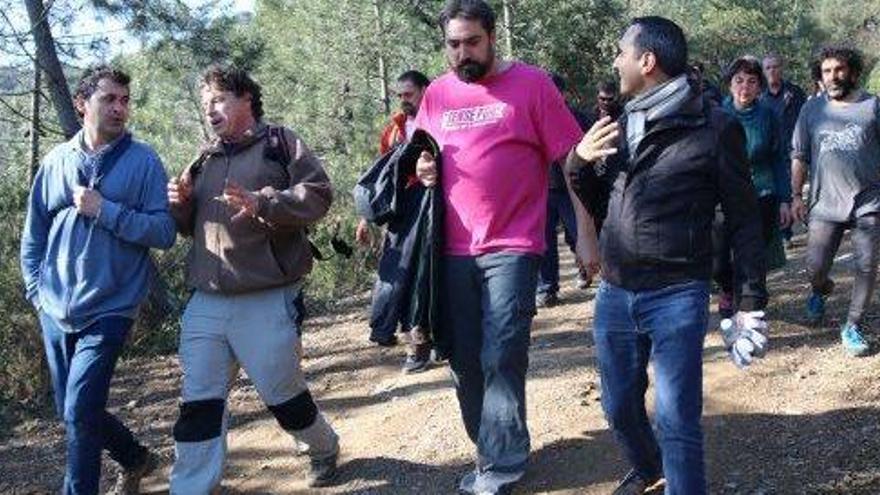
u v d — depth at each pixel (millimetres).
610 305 3471
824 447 4203
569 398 5051
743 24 42438
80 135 4020
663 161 3270
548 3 26469
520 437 3932
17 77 11023
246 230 3877
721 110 3270
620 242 3373
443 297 3967
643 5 39188
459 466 4469
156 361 7258
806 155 5660
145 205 3945
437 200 3869
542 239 3883
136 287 3969
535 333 6625
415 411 5207
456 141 3840
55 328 3955
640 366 3525
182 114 19922
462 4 3723
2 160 13844
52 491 4785
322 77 27562
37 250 4059
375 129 17812
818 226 5637
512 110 3760
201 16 11039
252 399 5871
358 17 27391
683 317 3281
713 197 3303
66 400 3869
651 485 3879
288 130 4016
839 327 5848
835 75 5375
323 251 9773
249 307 3959
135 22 10562
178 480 3908
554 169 7180
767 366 5230
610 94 6898
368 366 6391
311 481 4445
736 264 3301
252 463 4828
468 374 4059
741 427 4492
